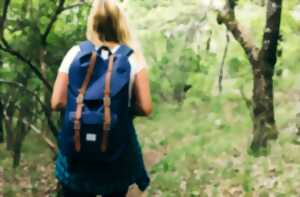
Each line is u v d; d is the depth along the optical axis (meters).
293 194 7.59
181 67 13.72
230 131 11.35
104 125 3.10
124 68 3.19
